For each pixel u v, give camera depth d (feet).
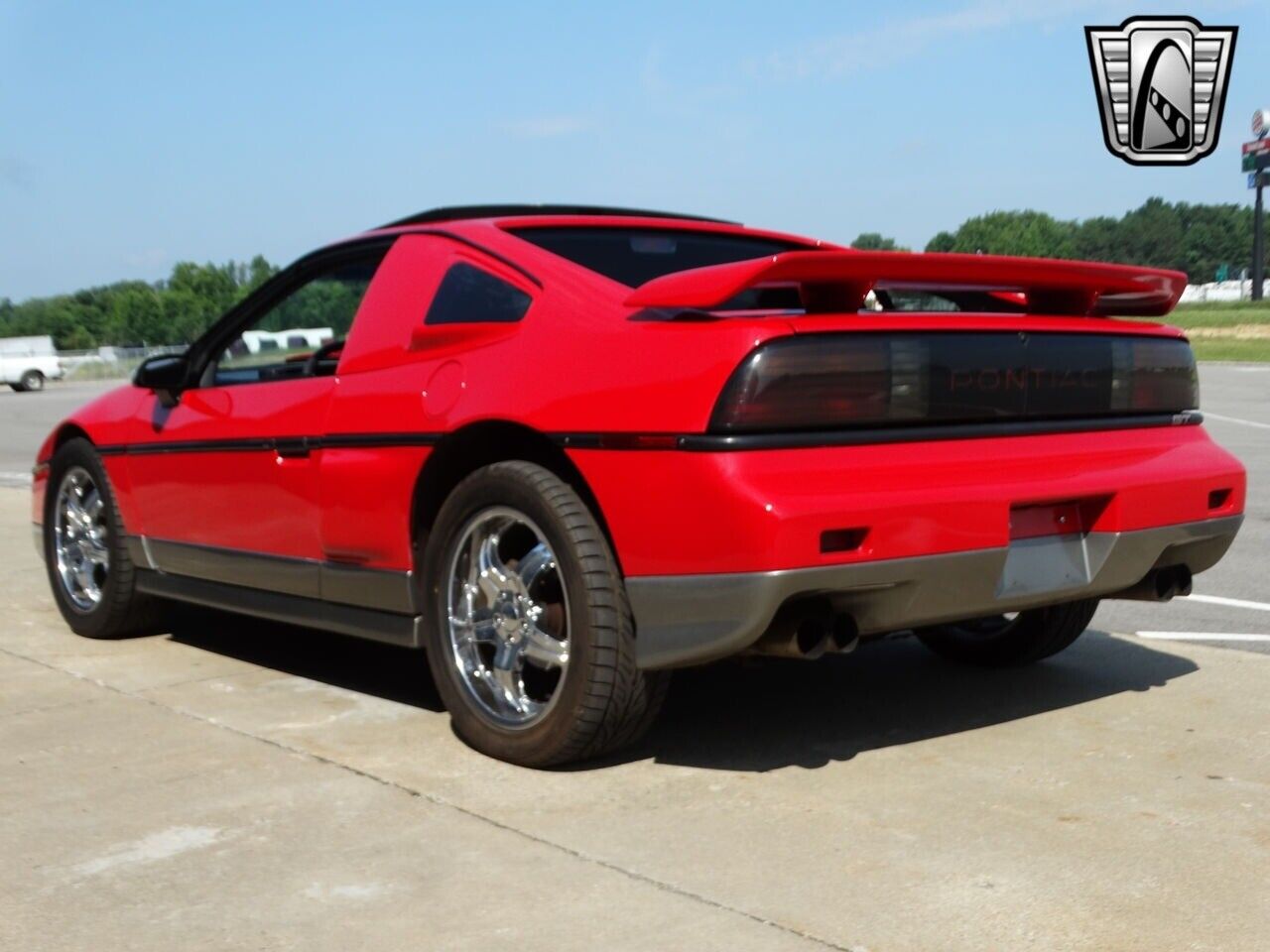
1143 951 7.50
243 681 14.05
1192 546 12.05
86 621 16.35
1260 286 277.64
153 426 15.03
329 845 9.26
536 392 10.62
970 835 9.30
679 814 9.76
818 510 9.47
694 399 9.59
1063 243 501.56
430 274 12.26
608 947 7.61
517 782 10.53
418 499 11.72
